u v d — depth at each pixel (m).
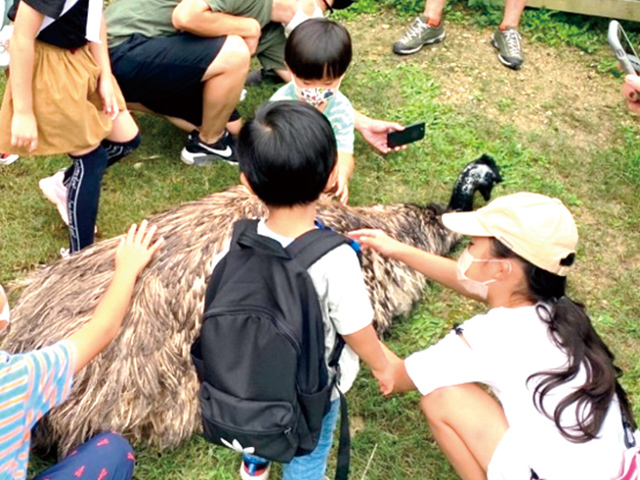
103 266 3.10
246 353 2.20
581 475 2.38
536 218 2.43
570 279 3.82
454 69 5.20
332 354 2.38
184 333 2.96
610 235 4.08
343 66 3.43
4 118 3.31
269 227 2.30
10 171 4.15
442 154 4.48
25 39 3.00
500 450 2.53
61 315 2.95
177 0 4.05
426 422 3.17
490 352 2.50
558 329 2.44
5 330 3.00
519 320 2.49
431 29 5.28
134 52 3.99
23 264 3.70
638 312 3.68
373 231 3.01
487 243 2.51
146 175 4.23
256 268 2.21
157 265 3.02
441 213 3.86
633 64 3.98
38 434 2.88
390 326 3.49
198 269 3.03
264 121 2.17
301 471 2.73
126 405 2.84
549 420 2.42
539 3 5.65
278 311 2.17
